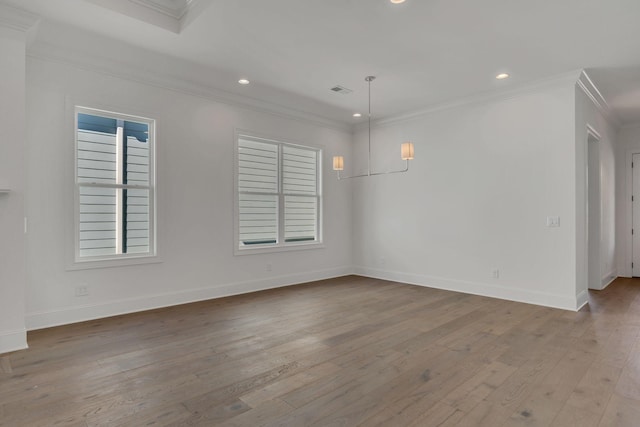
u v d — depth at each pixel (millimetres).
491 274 4668
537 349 2887
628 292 4918
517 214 4438
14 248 2840
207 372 2473
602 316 3779
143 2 2957
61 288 3480
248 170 5078
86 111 3676
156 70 3988
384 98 4918
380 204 5973
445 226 5133
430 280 5305
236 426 1851
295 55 3611
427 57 3637
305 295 4762
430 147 5309
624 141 6090
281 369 2521
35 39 3230
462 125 4953
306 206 5828
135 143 4023
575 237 4008
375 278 6000
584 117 4340
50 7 2777
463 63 3777
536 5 2723
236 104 4824
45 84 3395
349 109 5426
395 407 2035
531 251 4328
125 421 1893
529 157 4336
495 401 2100
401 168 5684
